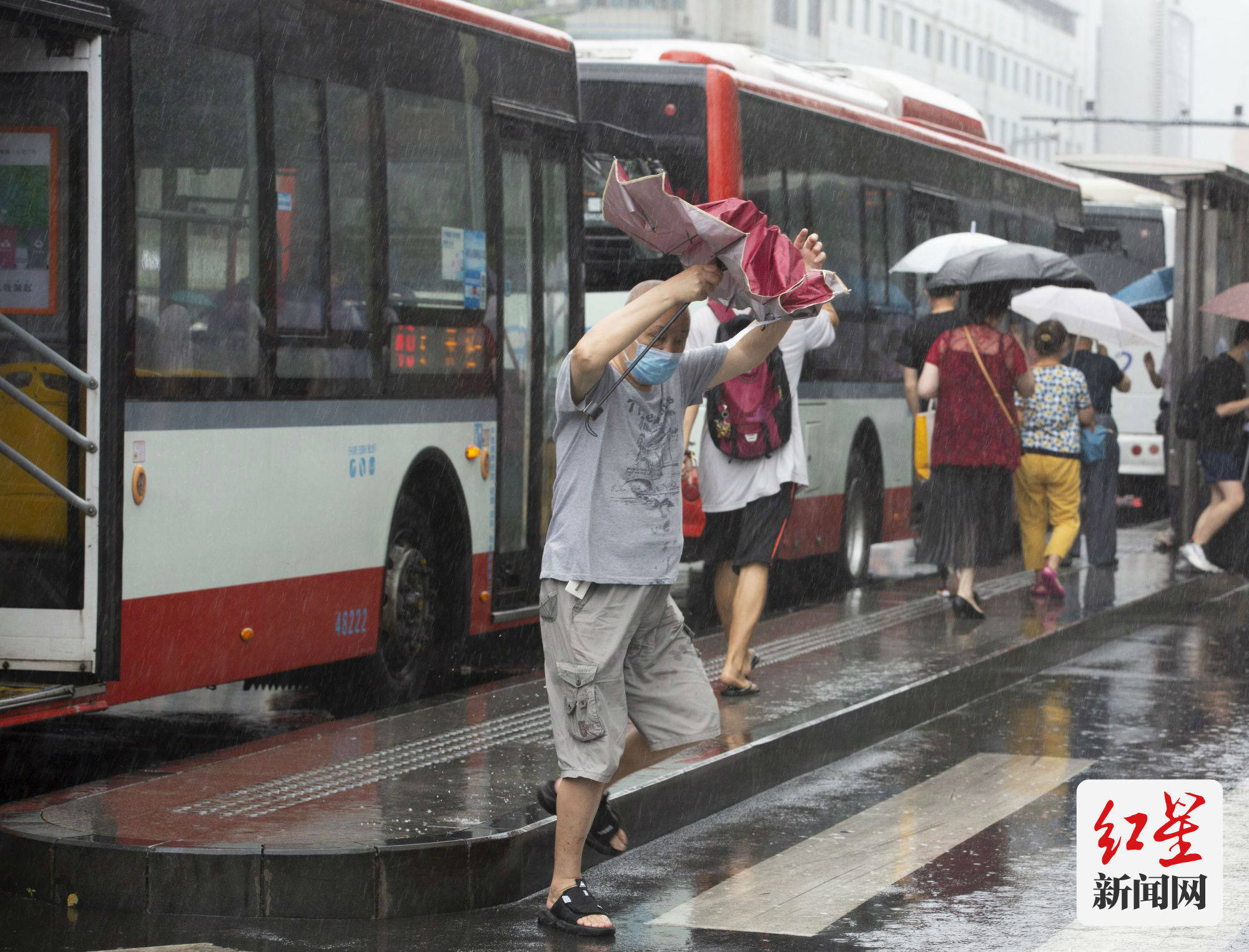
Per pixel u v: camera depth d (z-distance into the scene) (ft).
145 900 18.92
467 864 19.26
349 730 25.45
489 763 23.34
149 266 24.59
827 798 25.16
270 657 27.14
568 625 18.29
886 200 50.80
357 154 29.32
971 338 39.06
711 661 32.04
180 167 25.23
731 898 19.98
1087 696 33.68
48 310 24.13
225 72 26.18
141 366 24.40
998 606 41.22
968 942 18.33
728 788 24.50
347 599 28.99
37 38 23.88
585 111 41.65
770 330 18.95
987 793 25.50
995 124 348.38
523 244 34.71
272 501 27.02
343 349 28.78
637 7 250.98
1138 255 82.02
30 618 24.09
